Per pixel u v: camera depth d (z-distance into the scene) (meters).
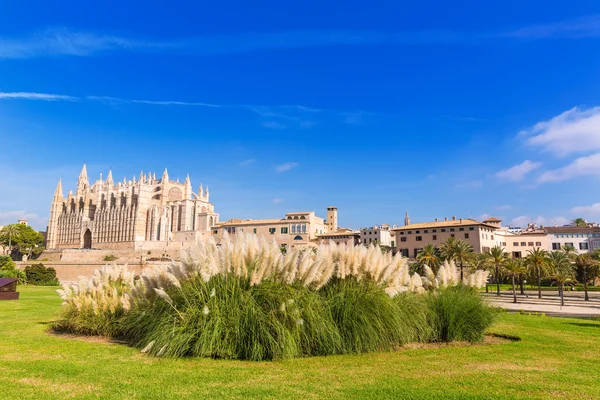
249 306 9.34
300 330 9.45
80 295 12.60
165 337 9.20
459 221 87.50
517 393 6.63
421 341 11.59
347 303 10.15
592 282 73.12
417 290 12.90
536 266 54.62
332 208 129.38
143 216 132.75
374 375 7.72
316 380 7.32
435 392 6.63
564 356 9.78
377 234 98.75
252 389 6.71
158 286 10.50
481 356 9.62
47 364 8.28
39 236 126.88
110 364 8.37
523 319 19.08
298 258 10.59
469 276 13.45
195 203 137.88
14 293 30.12
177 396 6.32
